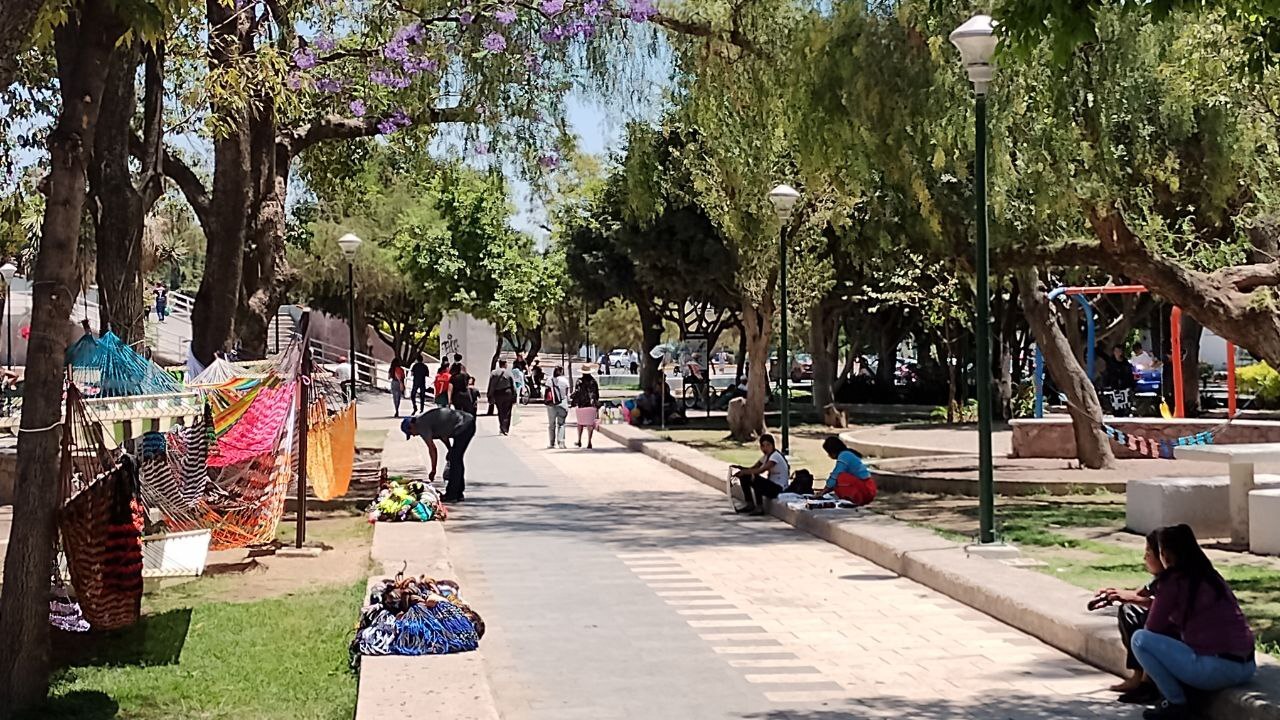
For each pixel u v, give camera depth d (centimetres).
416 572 1180
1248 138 1673
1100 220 1595
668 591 1149
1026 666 855
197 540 1132
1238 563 1206
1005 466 2142
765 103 1905
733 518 1708
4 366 3553
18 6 671
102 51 730
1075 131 1521
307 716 707
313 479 1673
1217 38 1508
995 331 3806
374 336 7469
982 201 1266
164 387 1264
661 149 2814
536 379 5528
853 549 1374
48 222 725
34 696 723
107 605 811
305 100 1708
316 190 2498
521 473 2398
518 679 827
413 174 2380
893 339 4859
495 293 5203
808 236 2816
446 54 1798
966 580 1080
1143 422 2258
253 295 1892
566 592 1145
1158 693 752
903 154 1584
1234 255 1802
